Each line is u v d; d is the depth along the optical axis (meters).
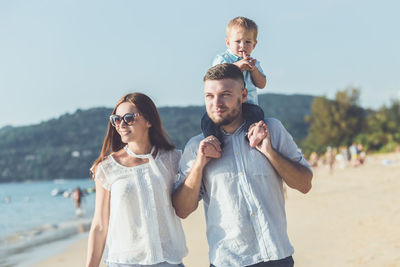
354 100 59.19
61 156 133.88
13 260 10.96
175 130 86.44
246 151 3.03
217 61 4.20
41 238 15.02
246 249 2.92
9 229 18.77
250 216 2.93
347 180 25.69
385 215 11.06
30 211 30.47
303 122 119.25
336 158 48.56
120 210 3.19
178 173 3.45
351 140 56.91
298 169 2.99
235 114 2.99
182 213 3.24
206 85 3.01
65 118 139.62
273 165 2.97
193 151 3.19
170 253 3.22
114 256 3.19
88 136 136.88
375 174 27.77
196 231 13.29
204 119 3.17
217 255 2.96
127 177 3.25
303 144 61.94
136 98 3.36
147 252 3.16
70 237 14.65
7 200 48.19
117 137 3.50
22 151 141.12
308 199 18.16
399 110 53.84
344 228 9.99
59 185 103.94
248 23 4.08
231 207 2.96
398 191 16.53
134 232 3.18
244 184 2.97
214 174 3.02
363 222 10.47
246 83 3.75
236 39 4.10
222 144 3.06
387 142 50.50
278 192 3.04
